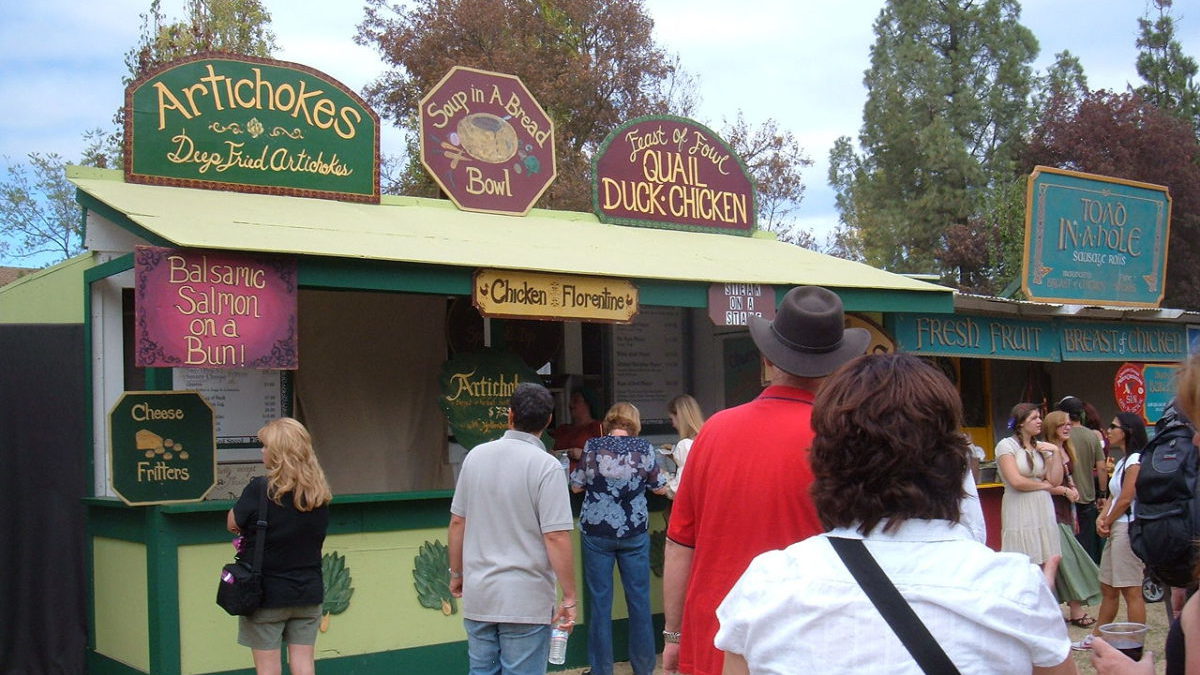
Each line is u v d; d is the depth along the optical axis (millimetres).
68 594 7273
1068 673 2111
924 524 2131
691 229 10133
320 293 8234
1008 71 40156
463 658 7246
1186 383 2613
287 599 5418
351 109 8234
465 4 26734
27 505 7242
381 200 8445
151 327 5875
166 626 6289
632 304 7535
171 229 6180
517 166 9211
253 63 7801
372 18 27984
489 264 6832
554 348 9461
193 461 6535
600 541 7109
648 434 10164
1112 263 12781
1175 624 2479
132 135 7336
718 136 10367
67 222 31672
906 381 2188
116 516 6922
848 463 2164
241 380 7797
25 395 7309
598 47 28391
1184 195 31562
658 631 8172
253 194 7762
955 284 36031
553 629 5543
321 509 5559
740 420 3416
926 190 39812
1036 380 13422
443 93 8844
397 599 7055
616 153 9734
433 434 8688
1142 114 32469
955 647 2000
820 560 2127
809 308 3426
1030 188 11953
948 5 41000
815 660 2045
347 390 8297
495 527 5086
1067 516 9281
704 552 3385
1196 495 4809
